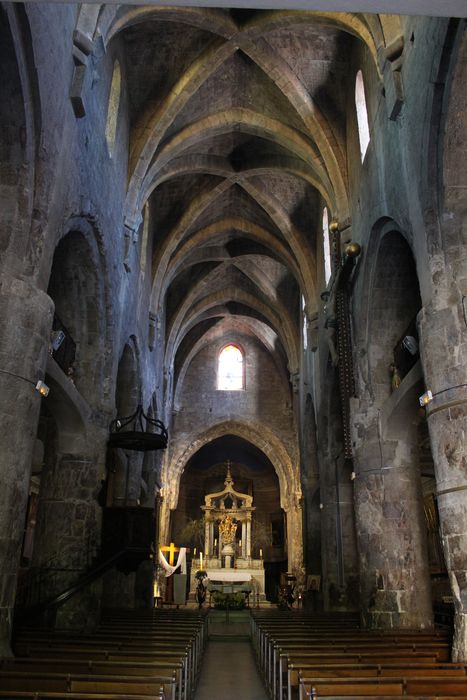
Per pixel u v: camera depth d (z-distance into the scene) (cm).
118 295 1552
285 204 2289
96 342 1432
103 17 1155
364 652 775
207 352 3603
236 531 3538
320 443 2077
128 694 482
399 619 1234
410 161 1072
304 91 1733
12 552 803
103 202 1361
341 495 1955
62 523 1281
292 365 2867
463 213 965
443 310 934
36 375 871
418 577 1268
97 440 1365
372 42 1295
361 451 1398
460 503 849
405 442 1365
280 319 2981
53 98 955
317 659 725
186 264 2692
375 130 1345
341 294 1582
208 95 1850
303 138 1844
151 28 1603
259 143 2108
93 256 1340
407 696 492
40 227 915
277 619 1446
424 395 944
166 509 3209
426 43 988
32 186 907
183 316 2928
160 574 2783
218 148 2123
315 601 2212
